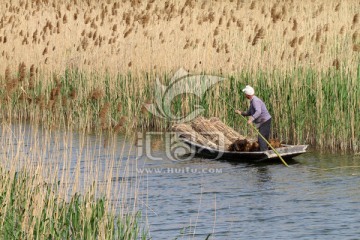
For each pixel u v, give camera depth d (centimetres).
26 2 11675
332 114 7550
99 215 4109
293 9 10112
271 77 8106
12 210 4181
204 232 4766
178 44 9138
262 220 5041
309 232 4741
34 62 9738
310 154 7369
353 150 7462
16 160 4497
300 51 8256
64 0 12138
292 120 7869
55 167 4619
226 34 9100
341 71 7562
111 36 9975
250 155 6931
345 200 5531
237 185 6100
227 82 8412
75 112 8438
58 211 4153
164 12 10012
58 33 9800
